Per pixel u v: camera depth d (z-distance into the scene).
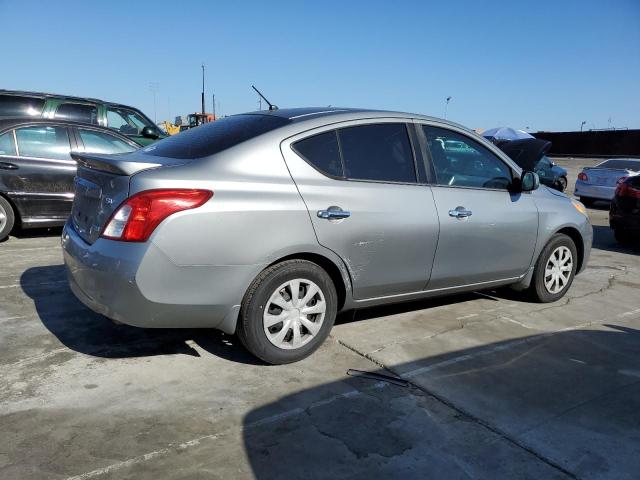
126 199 3.18
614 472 2.68
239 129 3.84
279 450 2.74
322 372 3.60
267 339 3.55
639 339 4.46
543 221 4.99
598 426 3.09
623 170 15.45
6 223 7.05
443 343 4.17
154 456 2.65
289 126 3.74
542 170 18.66
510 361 3.90
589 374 3.74
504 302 5.28
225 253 3.29
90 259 3.29
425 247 4.14
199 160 3.44
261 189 3.44
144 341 3.97
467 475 2.62
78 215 3.76
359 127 4.00
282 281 3.54
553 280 5.27
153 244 3.12
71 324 4.23
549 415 3.18
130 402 3.13
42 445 2.69
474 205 4.44
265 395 3.27
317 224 3.60
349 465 2.65
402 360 3.83
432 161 4.31
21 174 7.02
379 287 4.02
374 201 3.86
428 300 5.21
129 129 10.35
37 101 9.39
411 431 2.96
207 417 3.01
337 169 3.81
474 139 4.63
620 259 8.00
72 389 3.25
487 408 3.23
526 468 2.69
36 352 3.73
